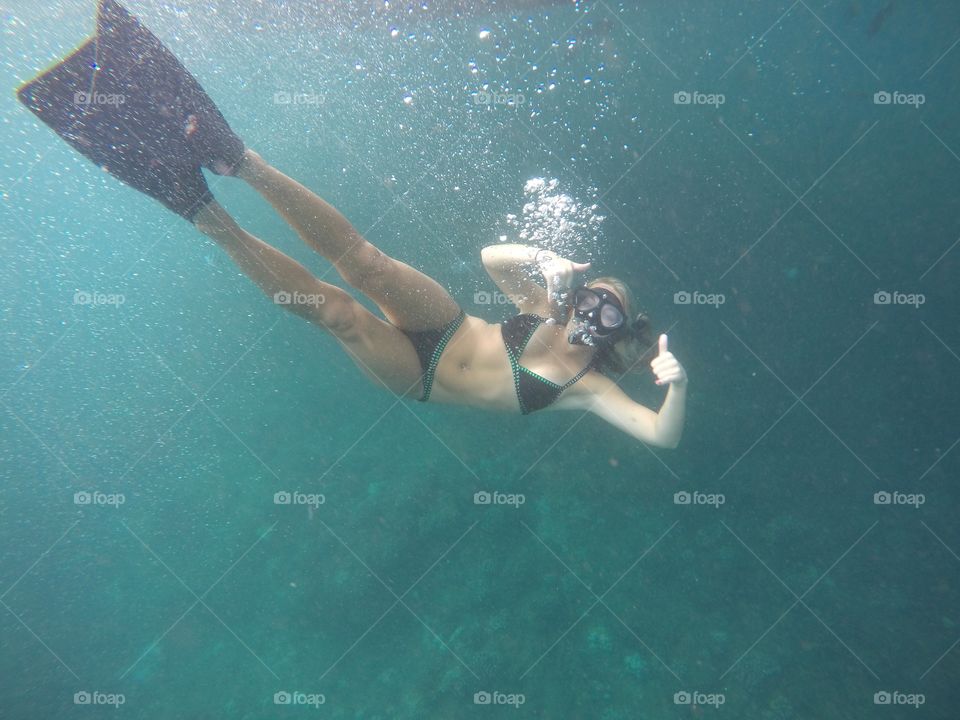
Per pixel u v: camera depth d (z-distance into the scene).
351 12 9.52
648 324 2.98
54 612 7.90
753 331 9.81
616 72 10.93
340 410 10.17
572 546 6.73
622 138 11.05
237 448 9.94
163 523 8.88
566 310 2.88
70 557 8.67
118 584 8.17
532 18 9.91
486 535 7.00
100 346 11.95
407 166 11.78
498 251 2.92
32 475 9.73
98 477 9.70
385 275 2.59
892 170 10.41
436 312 2.81
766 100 11.88
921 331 9.15
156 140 2.26
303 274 2.57
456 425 8.75
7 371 11.53
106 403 10.77
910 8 10.68
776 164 11.23
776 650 5.49
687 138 11.14
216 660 6.82
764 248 10.49
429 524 7.12
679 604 6.06
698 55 11.90
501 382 2.91
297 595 7.18
